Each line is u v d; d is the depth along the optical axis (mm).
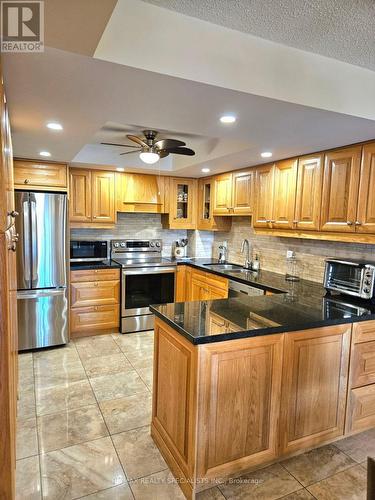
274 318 1986
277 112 1854
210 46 1484
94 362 3359
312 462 2004
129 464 1991
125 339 4008
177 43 1421
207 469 1751
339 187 2598
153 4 1357
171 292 4516
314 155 2816
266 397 1869
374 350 2205
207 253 5043
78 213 4070
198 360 1649
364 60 1808
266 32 1543
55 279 3615
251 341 1774
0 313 1362
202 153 3418
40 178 3539
